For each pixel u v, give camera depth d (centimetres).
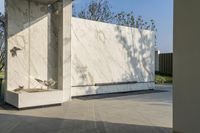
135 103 730
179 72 352
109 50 962
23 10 734
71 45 841
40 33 769
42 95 652
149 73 1121
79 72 866
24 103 621
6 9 705
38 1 755
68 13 777
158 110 620
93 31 910
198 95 322
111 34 970
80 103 727
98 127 454
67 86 779
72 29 848
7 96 689
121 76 1005
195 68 326
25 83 739
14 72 718
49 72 789
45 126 461
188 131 336
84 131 427
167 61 1600
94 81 911
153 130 434
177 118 355
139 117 540
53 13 798
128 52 1033
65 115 557
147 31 1119
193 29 330
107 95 912
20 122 491
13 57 716
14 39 717
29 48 747
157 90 1089
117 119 519
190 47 334
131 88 1037
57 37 799
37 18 762
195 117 326
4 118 527
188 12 338
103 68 941
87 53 890
